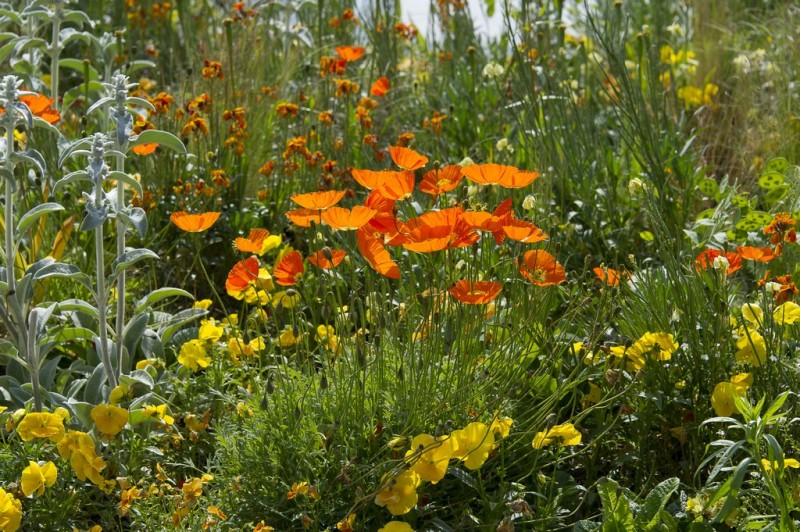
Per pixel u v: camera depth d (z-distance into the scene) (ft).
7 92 8.32
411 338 8.64
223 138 14.06
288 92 17.19
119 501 8.54
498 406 8.36
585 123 14.28
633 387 8.75
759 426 7.36
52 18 12.92
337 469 8.02
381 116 16.58
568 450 8.93
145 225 8.57
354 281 8.59
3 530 7.45
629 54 19.19
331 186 12.57
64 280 11.02
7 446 8.34
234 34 16.67
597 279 10.16
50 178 12.44
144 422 9.08
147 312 9.86
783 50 16.76
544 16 17.26
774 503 7.78
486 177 8.45
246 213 12.93
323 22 20.53
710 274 9.54
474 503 8.37
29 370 8.97
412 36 19.45
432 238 7.89
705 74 18.03
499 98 15.66
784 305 9.00
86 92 13.44
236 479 7.99
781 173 12.35
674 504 7.95
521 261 9.20
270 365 9.96
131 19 19.26
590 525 7.73
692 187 13.16
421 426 8.11
